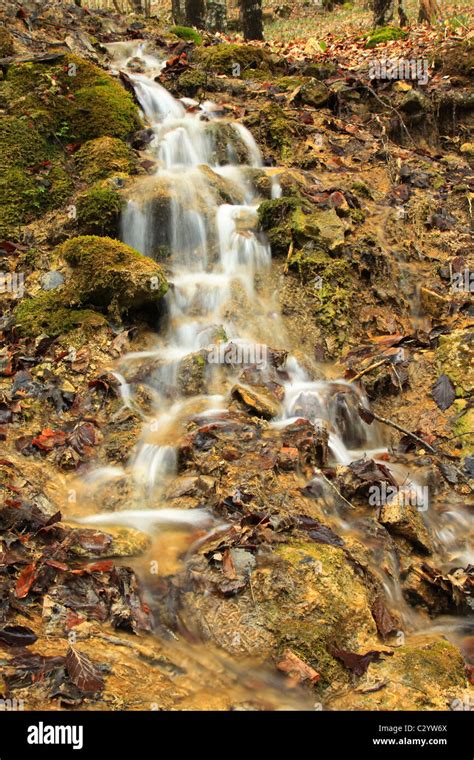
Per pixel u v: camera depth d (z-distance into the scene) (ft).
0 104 22.76
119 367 16.56
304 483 13.93
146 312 18.13
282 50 38.32
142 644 10.58
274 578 11.28
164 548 12.16
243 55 30.81
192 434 14.46
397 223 21.89
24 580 10.89
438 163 26.99
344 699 10.17
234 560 11.48
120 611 10.82
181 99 26.68
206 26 47.03
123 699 9.45
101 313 17.74
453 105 29.43
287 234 20.10
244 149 24.09
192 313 18.52
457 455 16.16
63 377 16.07
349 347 18.81
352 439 16.52
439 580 12.76
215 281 19.27
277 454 14.11
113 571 11.34
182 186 20.75
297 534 12.44
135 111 23.81
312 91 28.35
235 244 19.94
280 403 16.08
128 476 13.85
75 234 19.74
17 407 15.11
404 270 20.83
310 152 25.08
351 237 20.75
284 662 10.32
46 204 20.89
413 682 10.45
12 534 11.76
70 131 22.81
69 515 13.03
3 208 20.29
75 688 9.42
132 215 19.88
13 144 21.42
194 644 10.73
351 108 29.12
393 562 12.87
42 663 9.62
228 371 16.70
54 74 23.61
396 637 11.58
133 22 35.32
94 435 14.85
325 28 61.11
